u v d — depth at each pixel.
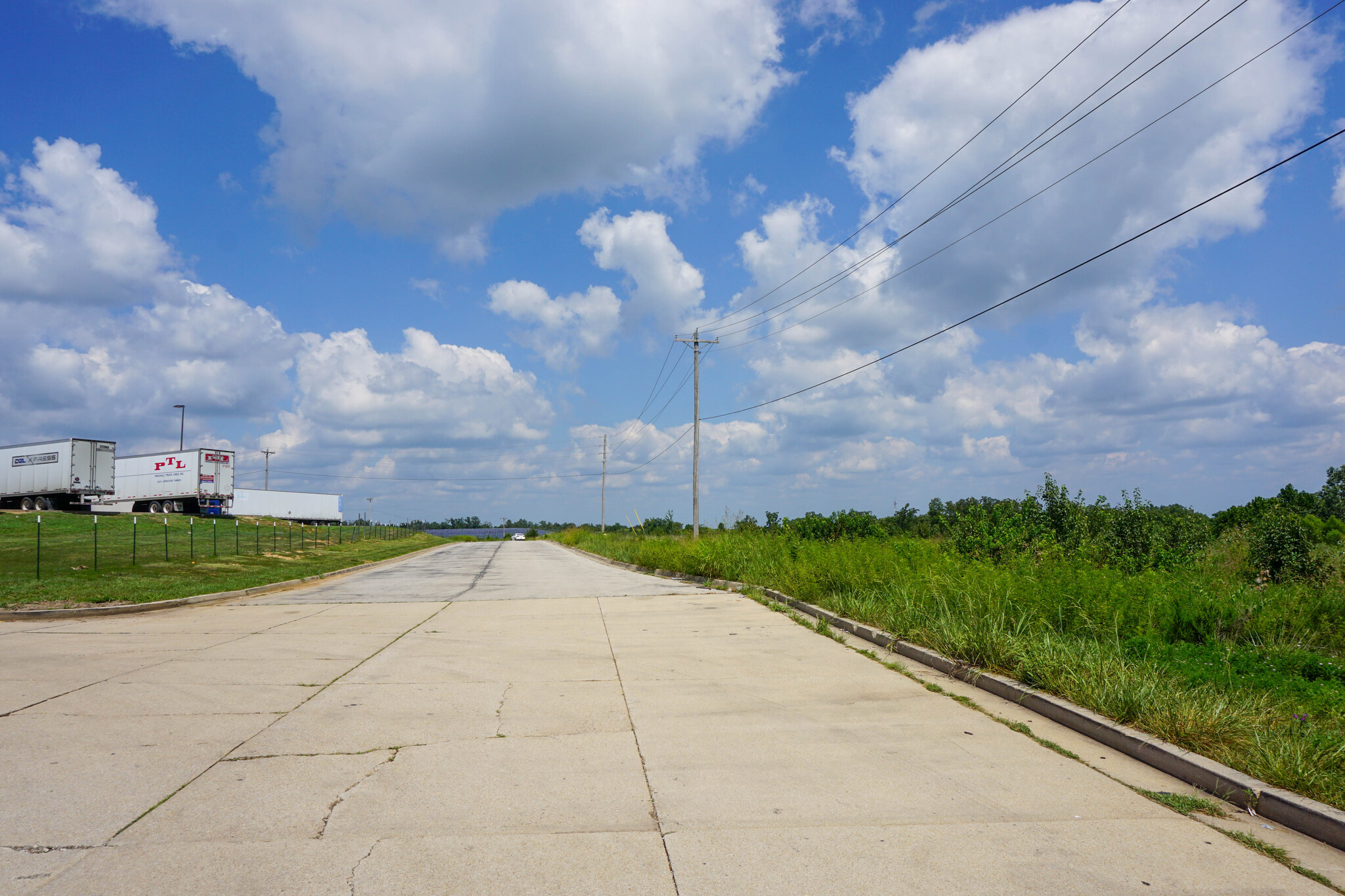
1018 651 7.29
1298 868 3.58
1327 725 5.25
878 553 13.69
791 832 3.96
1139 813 4.26
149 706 6.62
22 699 6.88
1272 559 11.77
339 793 4.54
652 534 38.47
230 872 3.50
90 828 4.02
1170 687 5.84
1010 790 4.58
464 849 3.76
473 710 6.50
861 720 6.14
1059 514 14.96
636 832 3.97
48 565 20.72
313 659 8.88
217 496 47.66
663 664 8.46
